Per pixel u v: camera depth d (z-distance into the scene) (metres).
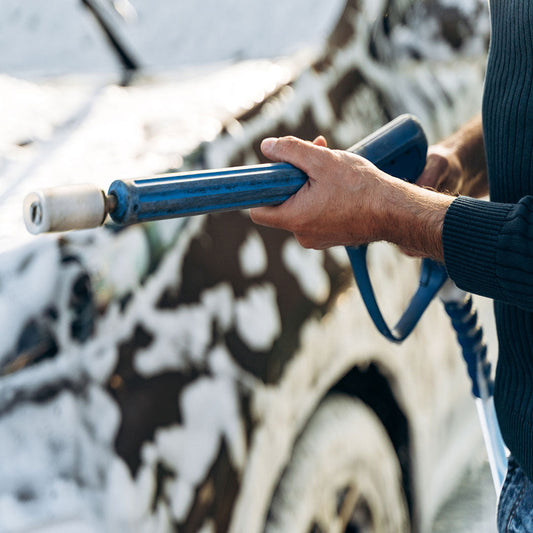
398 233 1.11
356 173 1.09
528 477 1.14
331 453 1.80
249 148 1.69
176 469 1.35
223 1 2.42
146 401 1.33
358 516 1.93
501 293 1.02
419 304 1.36
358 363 1.92
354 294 1.86
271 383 1.57
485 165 1.53
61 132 1.71
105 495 1.24
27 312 1.23
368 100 2.12
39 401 1.22
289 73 1.96
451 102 2.42
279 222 1.10
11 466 1.18
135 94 1.97
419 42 2.41
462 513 2.57
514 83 1.09
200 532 1.38
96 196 0.87
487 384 1.42
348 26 2.19
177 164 1.53
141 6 2.40
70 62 2.20
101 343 1.29
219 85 1.94
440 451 2.36
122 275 1.34
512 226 0.99
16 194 1.44
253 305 1.58
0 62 2.16
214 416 1.43
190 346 1.42
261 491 1.54
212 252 1.53
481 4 2.53
